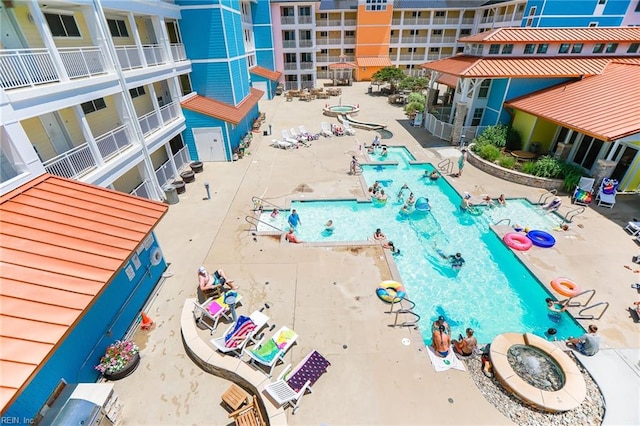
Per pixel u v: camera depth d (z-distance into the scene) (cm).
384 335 941
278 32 4391
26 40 1138
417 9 5091
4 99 884
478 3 5094
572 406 738
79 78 1202
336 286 1116
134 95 1819
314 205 1705
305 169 2073
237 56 2417
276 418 736
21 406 617
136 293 1009
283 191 1794
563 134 1934
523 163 1908
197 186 1848
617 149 1627
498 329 1034
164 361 882
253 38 4072
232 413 729
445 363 868
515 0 4141
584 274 1167
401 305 1043
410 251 1386
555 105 1880
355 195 1753
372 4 5025
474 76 2072
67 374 733
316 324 974
